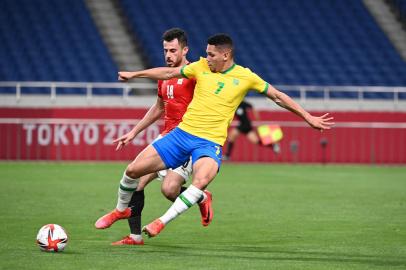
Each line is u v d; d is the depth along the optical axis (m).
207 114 25.39
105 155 71.19
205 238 28.55
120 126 71.31
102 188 47.59
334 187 50.97
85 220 33.16
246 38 89.25
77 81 80.19
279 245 26.91
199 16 90.94
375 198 44.22
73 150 70.81
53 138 70.50
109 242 27.12
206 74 25.61
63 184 49.72
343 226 32.19
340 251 25.52
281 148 74.06
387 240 28.23
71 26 85.88
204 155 24.95
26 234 28.58
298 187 50.75
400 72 87.56
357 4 95.25
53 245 24.09
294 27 91.62
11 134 69.94
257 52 87.56
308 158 74.12
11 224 31.39
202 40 87.75
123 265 21.91
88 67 81.62
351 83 85.38
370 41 91.12
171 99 27.34
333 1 95.19
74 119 70.81
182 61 26.92
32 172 58.94
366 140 74.19
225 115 25.52
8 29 84.12
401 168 70.94
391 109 79.25
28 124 70.12
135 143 71.69
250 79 25.52
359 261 23.42
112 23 89.25
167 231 30.36
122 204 25.94
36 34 84.19
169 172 26.61
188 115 25.61
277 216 35.53
